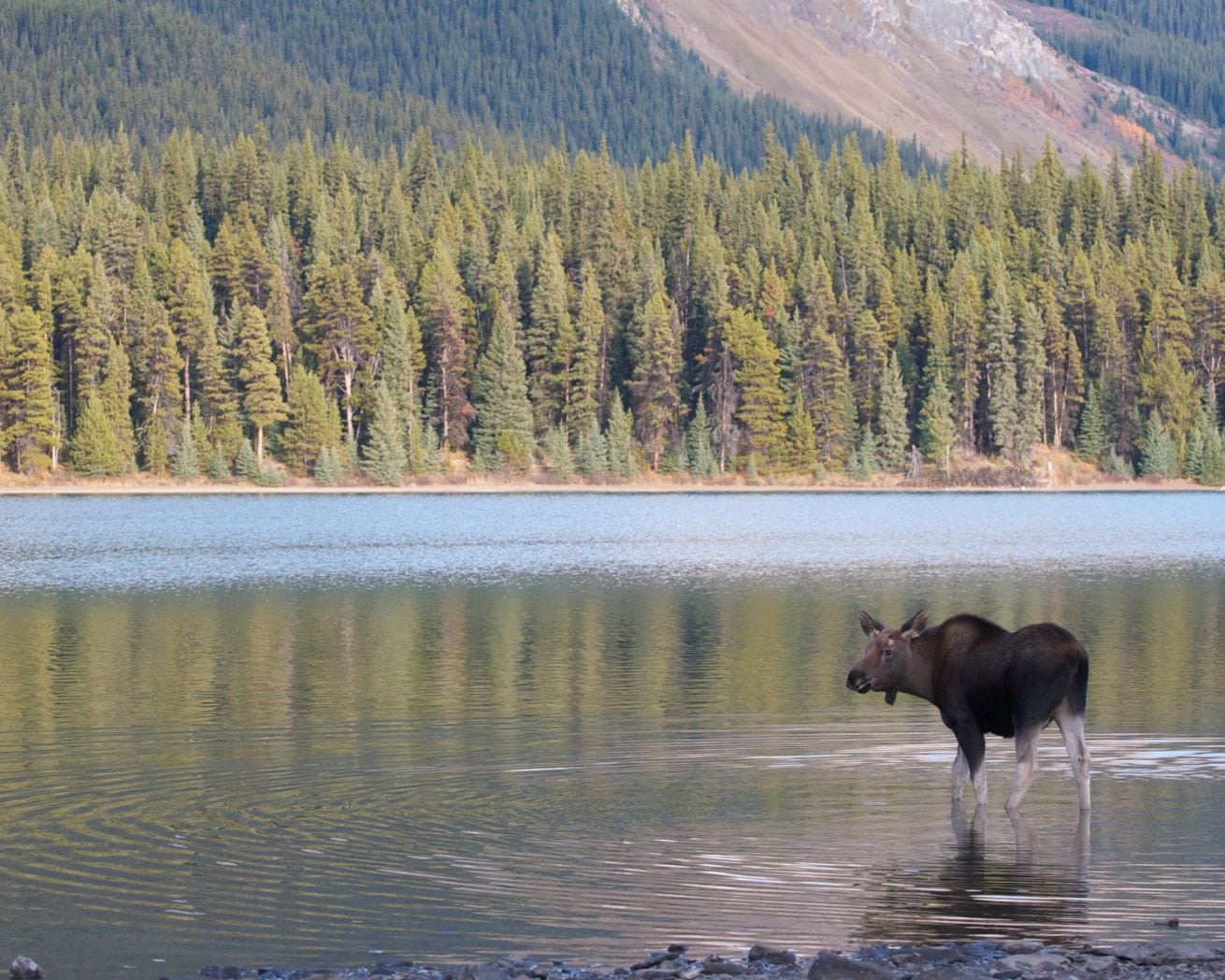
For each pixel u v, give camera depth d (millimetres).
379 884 19734
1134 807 23531
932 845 21438
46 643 45438
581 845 21422
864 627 24312
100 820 22844
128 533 100875
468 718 31672
